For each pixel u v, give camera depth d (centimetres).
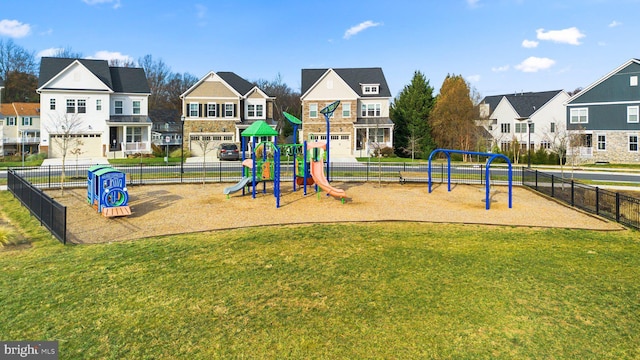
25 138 5028
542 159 3916
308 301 695
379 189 1992
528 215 1436
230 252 965
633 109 3769
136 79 4106
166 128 5766
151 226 1234
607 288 763
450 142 4825
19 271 825
